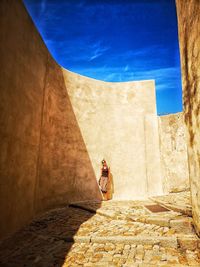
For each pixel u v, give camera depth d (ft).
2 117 11.46
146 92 28.58
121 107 28.37
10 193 12.43
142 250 10.12
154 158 26.55
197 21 10.34
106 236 11.60
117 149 27.14
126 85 29.09
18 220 13.52
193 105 11.24
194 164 11.34
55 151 21.42
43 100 19.01
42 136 18.65
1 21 11.56
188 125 12.31
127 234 11.73
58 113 22.62
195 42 10.74
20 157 13.92
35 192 16.89
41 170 18.26
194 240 10.23
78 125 25.55
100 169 26.27
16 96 13.39
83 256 9.64
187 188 25.88
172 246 10.36
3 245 10.89
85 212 18.66
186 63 12.42
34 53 16.99
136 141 27.27
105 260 9.22
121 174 26.43
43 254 9.87
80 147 25.14
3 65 11.69
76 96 26.09
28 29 15.79
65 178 22.62
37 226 14.33
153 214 14.92
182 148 26.55
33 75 16.63
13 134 12.86
